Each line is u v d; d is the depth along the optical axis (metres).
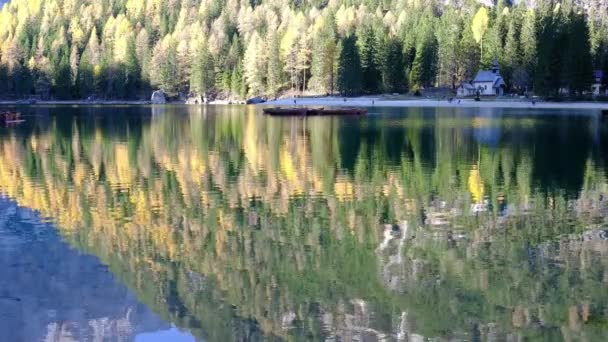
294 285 12.49
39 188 22.69
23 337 10.09
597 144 35.62
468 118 59.34
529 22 98.50
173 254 14.45
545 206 19.22
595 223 16.98
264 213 18.48
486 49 108.00
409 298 11.72
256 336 10.30
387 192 21.56
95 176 25.48
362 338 10.20
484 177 24.56
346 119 59.88
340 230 16.47
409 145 35.72
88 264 13.69
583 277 12.70
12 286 12.18
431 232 16.23
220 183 23.55
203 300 11.77
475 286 12.27
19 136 43.47
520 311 11.02
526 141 37.38
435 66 106.50
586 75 78.56
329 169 26.81
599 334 10.24
